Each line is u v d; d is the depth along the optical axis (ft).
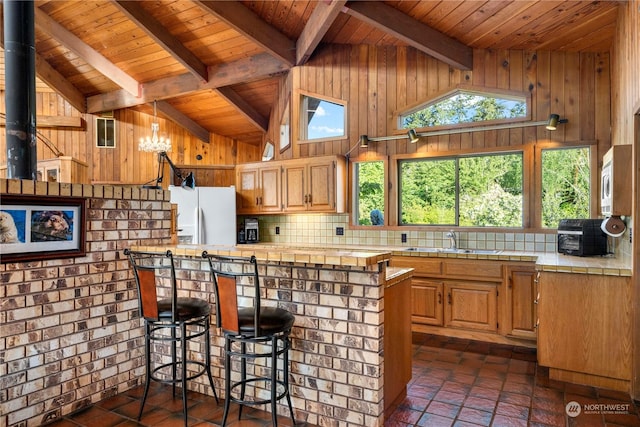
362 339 7.17
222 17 12.94
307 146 16.89
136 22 13.85
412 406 8.28
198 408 8.32
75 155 21.95
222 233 17.33
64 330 8.14
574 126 12.79
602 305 9.08
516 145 13.51
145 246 9.18
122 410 8.30
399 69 15.30
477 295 12.47
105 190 8.94
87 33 16.12
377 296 7.02
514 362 10.75
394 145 15.40
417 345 12.17
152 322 8.10
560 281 9.46
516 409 8.15
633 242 8.76
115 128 22.48
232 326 6.94
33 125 8.11
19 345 7.41
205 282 9.05
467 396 8.74
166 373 9.70
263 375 8.38
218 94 18.69
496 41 13.04
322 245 16.05
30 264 7.59
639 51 8.50
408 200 15.51
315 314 7.63
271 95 20.13
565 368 9.43
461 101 14.46
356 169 16.39
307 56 15.60
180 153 23.47
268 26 14.85
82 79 19.93
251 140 24.91
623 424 7.57
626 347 8.87
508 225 13.88
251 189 17.78
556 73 13.00
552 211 13.21
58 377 8.02
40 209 7.72
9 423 7.26
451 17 11.96
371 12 11.67
